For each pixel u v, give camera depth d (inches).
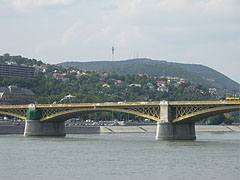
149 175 5935.0
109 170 6284.5
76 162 6993.1
